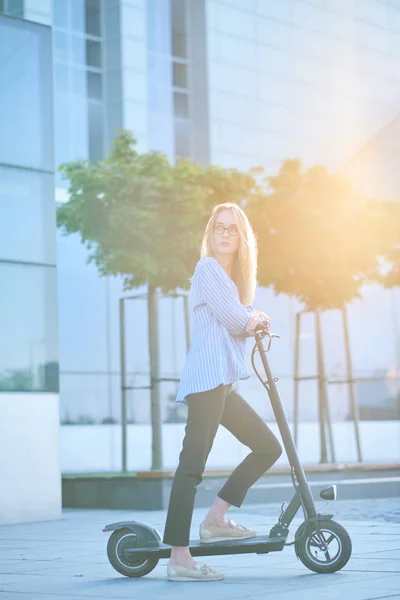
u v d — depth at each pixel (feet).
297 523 29.73
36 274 36.73
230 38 86.48
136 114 79.10
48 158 37.45
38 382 36.29
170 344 72.79
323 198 49.06
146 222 42.96
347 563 17.93
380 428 82.94
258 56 88.43
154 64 81.30
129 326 71.31
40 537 27.91
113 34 78.95
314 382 79.66
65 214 47.01
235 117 86.02
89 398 68.80
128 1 79.97
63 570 18.79
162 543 17.13
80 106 75.92
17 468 35.24
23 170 36.76
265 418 75.82
